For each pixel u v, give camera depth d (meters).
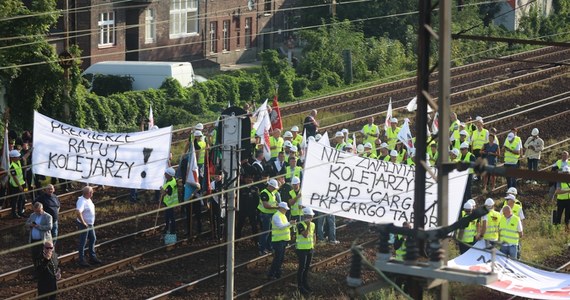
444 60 16.78
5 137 34.56
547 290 26.30
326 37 69.69
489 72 68.44
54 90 47.53
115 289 28.16
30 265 30.03
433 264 15.98
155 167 32.09
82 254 29.80
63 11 47.34
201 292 28.31
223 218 29.14
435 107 17.33
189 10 76.50
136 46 71.62
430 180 28.52
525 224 37.12
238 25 82.12
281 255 29.20
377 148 37.72
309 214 28.44
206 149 32.53
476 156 40.75
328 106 56.84
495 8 87.62
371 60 70.62
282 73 62.06
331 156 28.92
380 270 16.33
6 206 36.09
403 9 79.56
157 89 58.75
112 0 68.62
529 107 57.84
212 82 60.09
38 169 31.45
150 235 34.03
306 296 28.34
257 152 33.16
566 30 89.31
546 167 45.59
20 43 46.06
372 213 29.17
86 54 67.12
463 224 16.16
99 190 40.00
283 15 87.19
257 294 28.38
